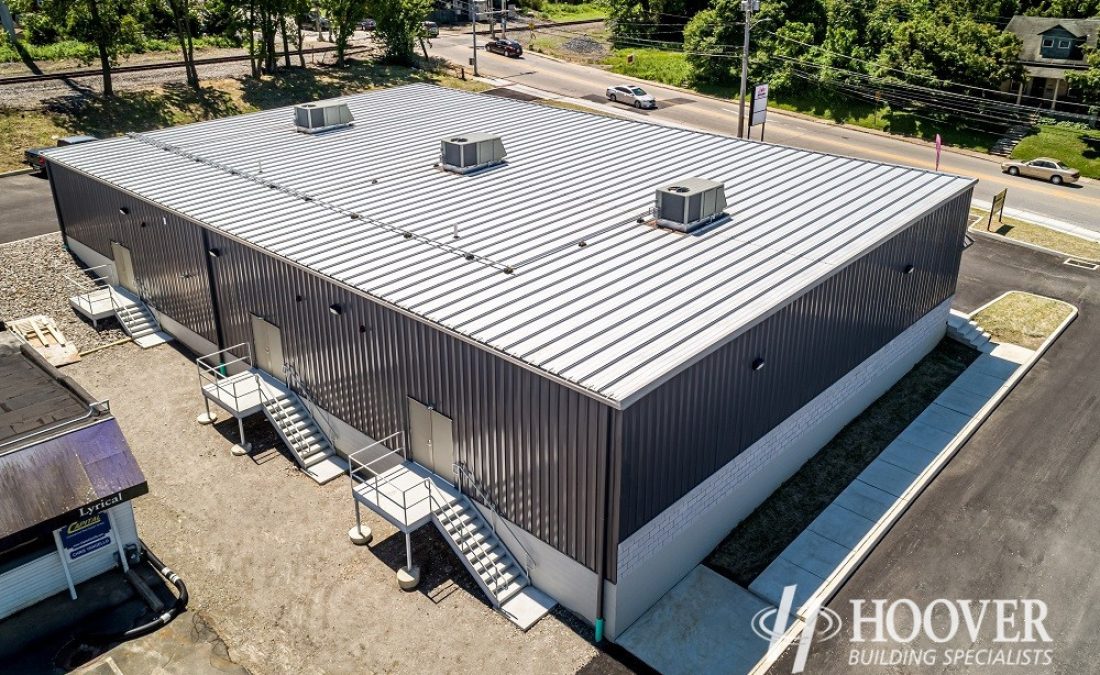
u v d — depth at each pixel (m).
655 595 18.34
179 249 27.31
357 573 19.02
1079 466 22.64
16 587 17.73
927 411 25.34
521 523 18.38
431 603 18.20
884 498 21.44
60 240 36.12
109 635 17.17
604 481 16.11
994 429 24.48
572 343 17.39
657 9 77.19
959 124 57.03
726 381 18.36
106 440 18.69
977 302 32.19
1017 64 59.19
